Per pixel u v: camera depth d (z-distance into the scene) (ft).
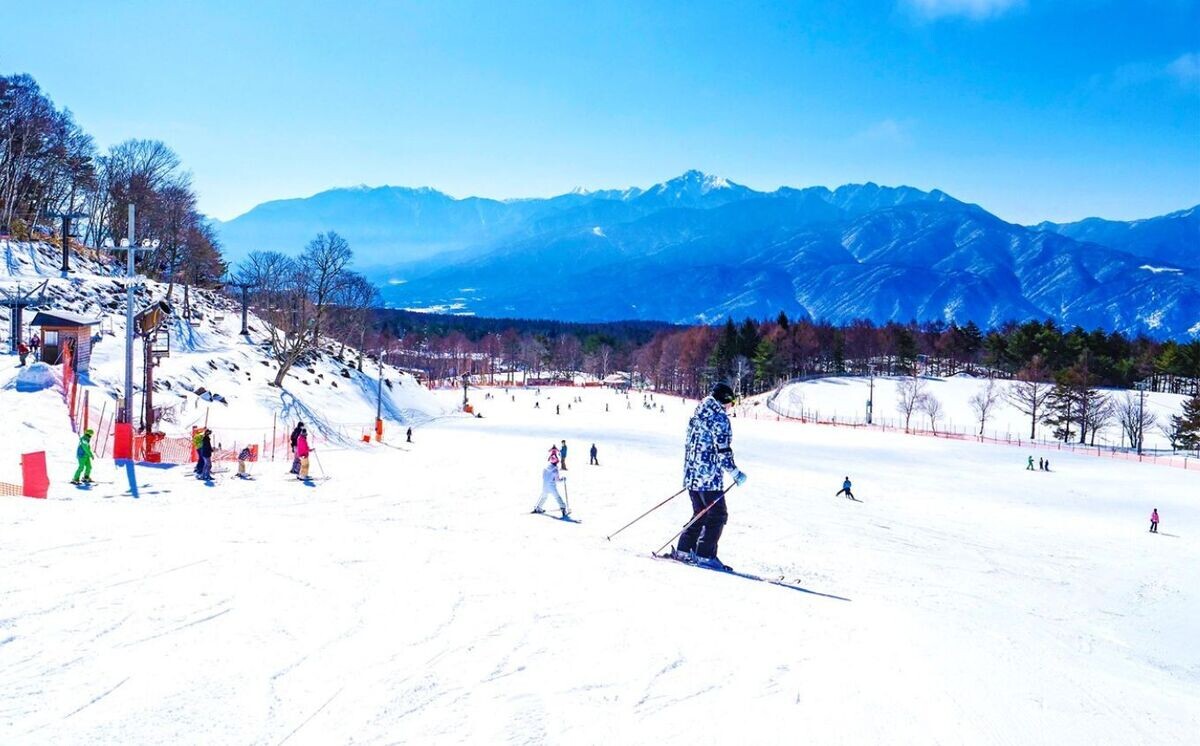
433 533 56.34
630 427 277.85
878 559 74.18
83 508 54.85
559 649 28.78
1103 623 58.49
